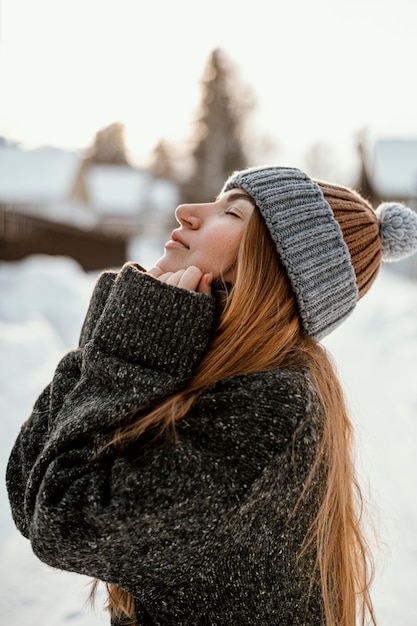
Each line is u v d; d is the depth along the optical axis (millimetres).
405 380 5984
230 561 1064
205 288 1308
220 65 37844
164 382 1102
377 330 9031
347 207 1518
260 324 1268
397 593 2590
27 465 1237
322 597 1182
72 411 1129
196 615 1082
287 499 1066
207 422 1060
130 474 1000
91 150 67438
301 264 1337
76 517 977
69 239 16156
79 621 2295
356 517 1421
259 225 1354
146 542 986
